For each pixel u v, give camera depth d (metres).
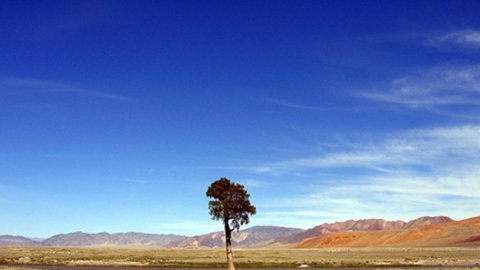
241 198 68.12
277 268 108.06
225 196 67.94
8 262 128.88
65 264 122.94
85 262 128.50
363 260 140.25
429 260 136.50
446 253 188.50
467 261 131.50
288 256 170.75
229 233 68.19
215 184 68.50
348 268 106.56
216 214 67.69
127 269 105.69
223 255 178.25
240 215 68.00
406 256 166.25
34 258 144.75
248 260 140.62
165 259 145.00
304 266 114.19
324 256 172.25
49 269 102.25
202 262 129.12
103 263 125.75
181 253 198.75
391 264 120.06
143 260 138.75
